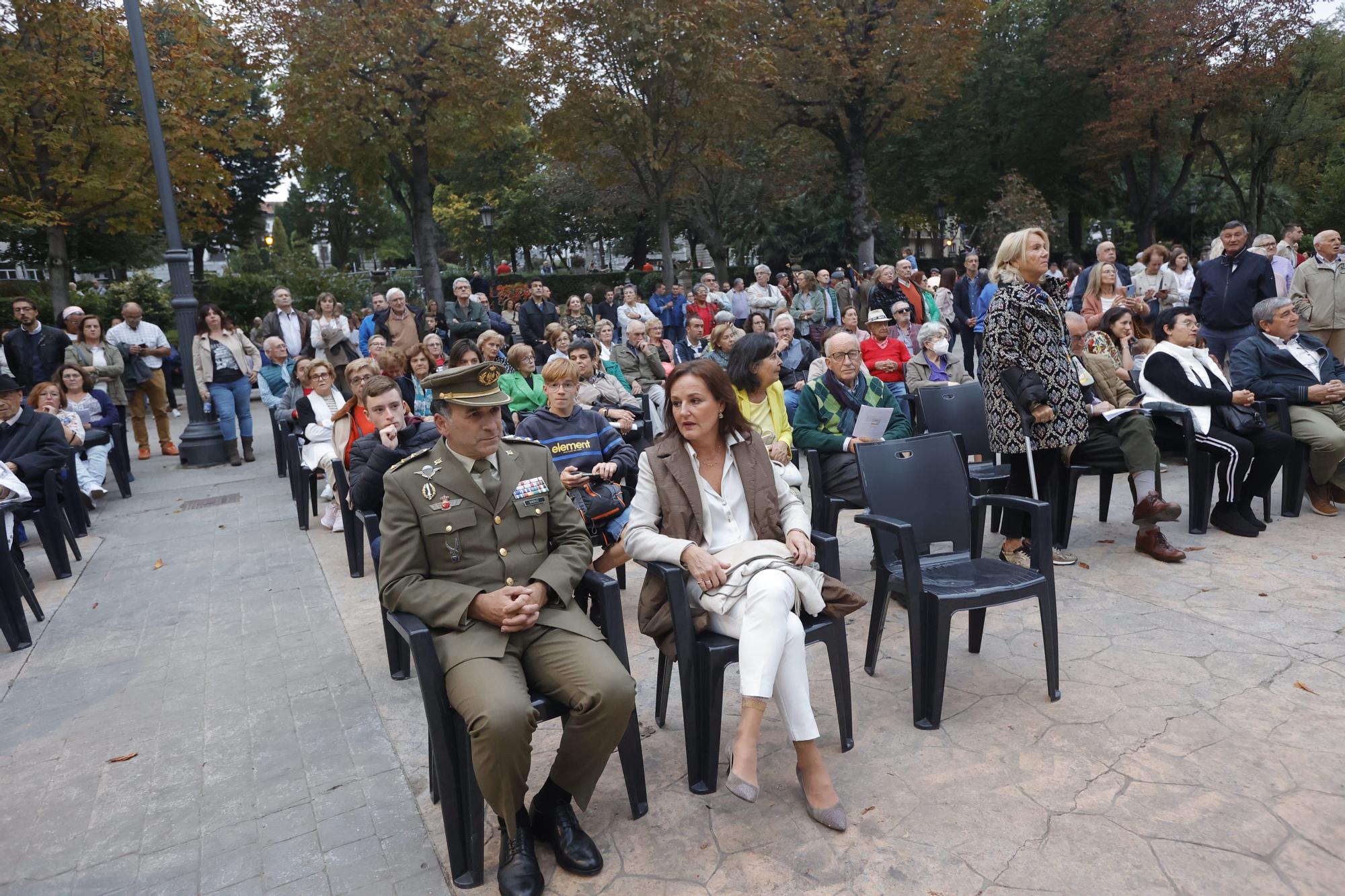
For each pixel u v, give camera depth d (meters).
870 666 3.51
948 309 13.12
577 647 2.47
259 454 9.84
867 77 21.05
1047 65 26.75
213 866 2.49
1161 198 34.00
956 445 3.52
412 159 18.67
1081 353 5.63
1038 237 4.36
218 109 15.26
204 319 9.24
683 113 17.52
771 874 2.31
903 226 41.94
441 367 6.99
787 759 2.91
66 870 2.51
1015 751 2.86
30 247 26.42
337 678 3.77
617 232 41.06
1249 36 23.67
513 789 2.25
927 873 2.28
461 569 2.59
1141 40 24.34
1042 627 3.14
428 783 2.88
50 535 5.38
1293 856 2.27
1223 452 4.96
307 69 15.80
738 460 2.97
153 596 5.03
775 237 35.16
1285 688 3.18
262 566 5.52
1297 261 9.45
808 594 2.71
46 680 3.90
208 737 3.29
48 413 5.75
